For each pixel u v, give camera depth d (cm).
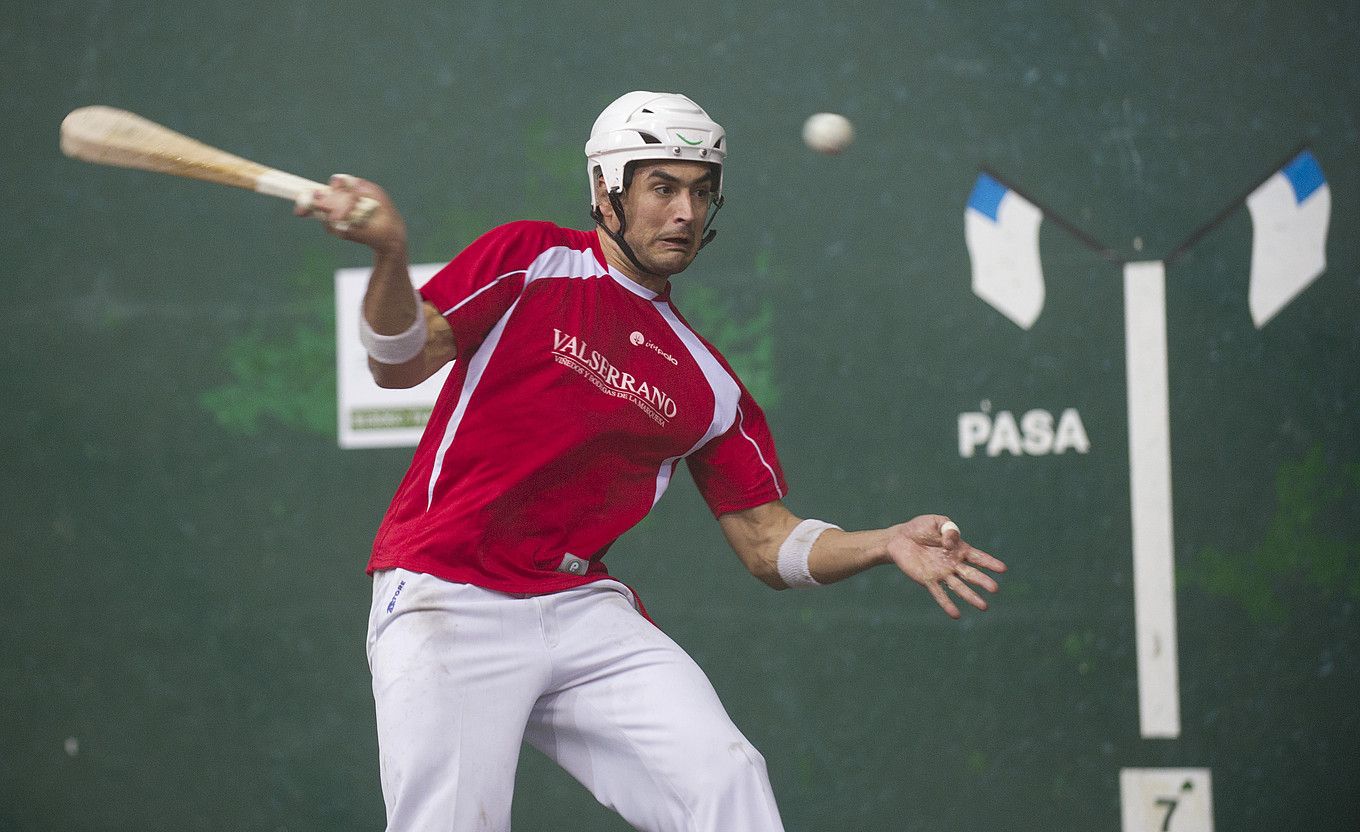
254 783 1525
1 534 1595
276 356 1534
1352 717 1299
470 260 784
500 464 796
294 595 1523
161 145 709
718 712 800
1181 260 1343
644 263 823
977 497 1380
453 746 778
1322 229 1318
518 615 804
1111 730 1343
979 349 1383
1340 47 1317
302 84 1539
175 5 1570
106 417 1575
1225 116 1338
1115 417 1352
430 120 1507
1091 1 1364
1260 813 1313
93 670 1570
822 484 1415
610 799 824
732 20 1441
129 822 1554
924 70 1399
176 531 1555
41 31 1596
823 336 1418
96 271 1580
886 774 1391
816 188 1420
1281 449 1321
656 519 1450
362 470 1512
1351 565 1305
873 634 1399
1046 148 1371
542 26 1484
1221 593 1328
